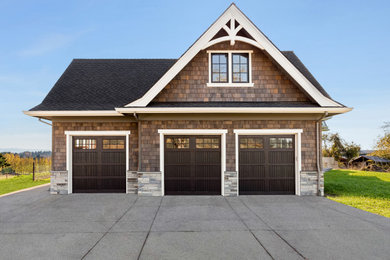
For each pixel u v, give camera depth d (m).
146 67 11.15
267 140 8.17
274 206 6.62
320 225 5.05
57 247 3.97
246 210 6.21
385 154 22.00
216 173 8.09
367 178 12.41
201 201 7.18
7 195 8.15
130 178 8.38
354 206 6.64
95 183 8.47
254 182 8.10
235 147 8.00
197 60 8.32
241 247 3.94
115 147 8.55
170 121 8.01
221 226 4.98
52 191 8.29
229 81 8.32
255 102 8.28
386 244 4.08
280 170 8.16
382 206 6.63
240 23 7.95
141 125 7.98
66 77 10.12
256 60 8.38
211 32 7.93
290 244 4.07
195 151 8.10
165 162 8.07
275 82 8.36
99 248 3.92
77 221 5.34
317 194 7.97
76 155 8.51
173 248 3.91
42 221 5.36
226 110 7.39
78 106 8.30
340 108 7.41
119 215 5.79
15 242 4.20
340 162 25.75
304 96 8.33
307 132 8.09
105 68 10.93
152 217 5.61
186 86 8.27
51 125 8.55
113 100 8.84
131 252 3.76
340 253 3.73
